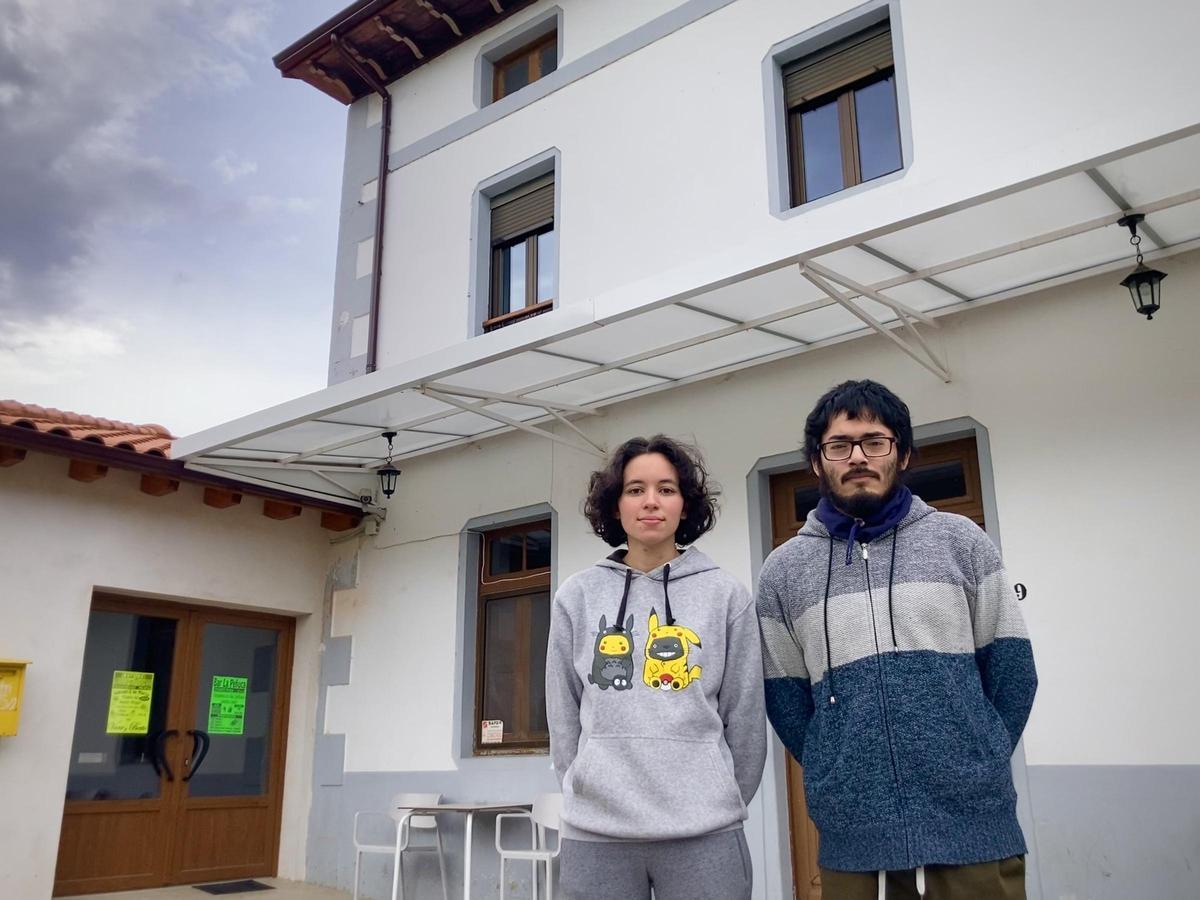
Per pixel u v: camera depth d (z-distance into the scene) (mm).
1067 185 3830
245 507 7973
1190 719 4309
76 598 6855
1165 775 4316
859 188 5863
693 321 5059
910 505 2234
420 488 7918
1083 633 4641
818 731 2164
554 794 6000
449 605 7457
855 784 2051
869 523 2221
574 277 7180
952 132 5582
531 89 7863
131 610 7430
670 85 6949
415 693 7480
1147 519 4574
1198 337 4574
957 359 5281
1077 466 4805
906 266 4531
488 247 8070
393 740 7512
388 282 8578
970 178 3768
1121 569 4598
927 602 2105
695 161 6684
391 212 8750
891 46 6074
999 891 1938
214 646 7887
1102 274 4871
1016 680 2109
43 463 6855
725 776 2172
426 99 8789
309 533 8375
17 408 7266
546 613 7047
